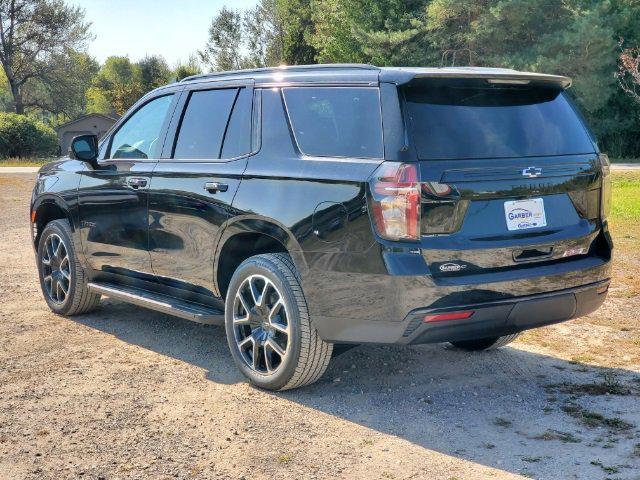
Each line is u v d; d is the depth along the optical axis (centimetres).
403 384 467
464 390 455
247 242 484
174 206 512
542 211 414
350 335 408
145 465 354
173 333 591
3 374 491
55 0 6900
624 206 1376
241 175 464
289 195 429
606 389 450
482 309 390
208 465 353
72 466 353
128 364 511
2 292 744
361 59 4347
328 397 445
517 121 418
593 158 439
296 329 429
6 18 6875
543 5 3503
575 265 425
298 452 367
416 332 386
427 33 3819
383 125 398
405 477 337
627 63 2723
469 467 347
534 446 369
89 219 597
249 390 459
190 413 421
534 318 412
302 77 458
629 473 335
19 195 1956
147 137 564
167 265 529
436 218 382
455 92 409
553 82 435
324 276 410
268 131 464
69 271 632
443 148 390
